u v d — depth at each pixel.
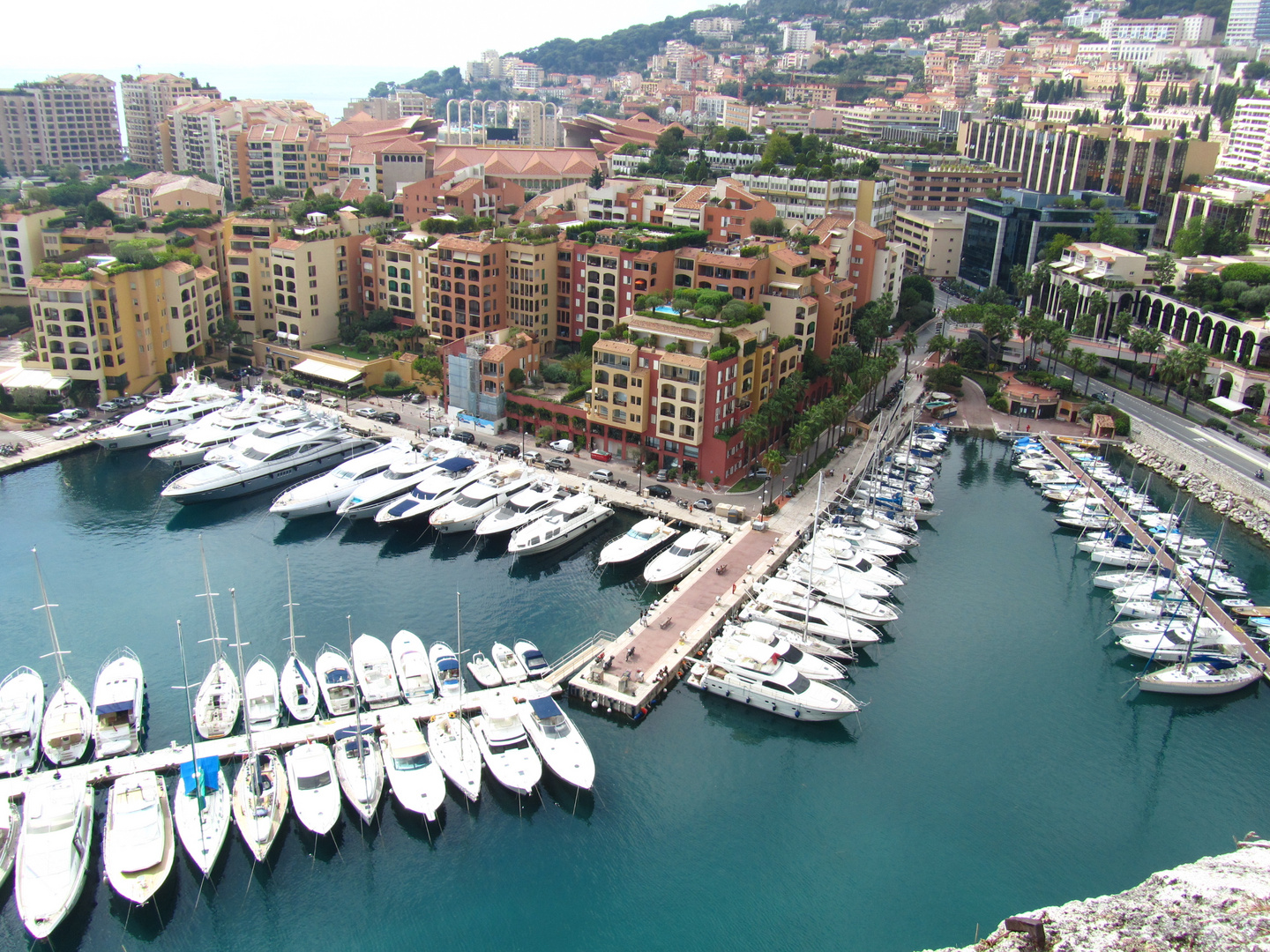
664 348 152.38
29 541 132.50
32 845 75.94
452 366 170.88
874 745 98.06
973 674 110.88
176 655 106.56
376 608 117.50
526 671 102.81
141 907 75.94
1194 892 66.81
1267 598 130.12
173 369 192.00
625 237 189.25
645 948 74.75
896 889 81.00
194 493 143.38
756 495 148.75
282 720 95.69
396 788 84.31
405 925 75.81
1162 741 100.81
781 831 86.44
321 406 179.75
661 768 93.19
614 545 129.88
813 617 114.69
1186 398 192.25
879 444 160.25
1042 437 185.75
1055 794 92.38
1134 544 139.00
